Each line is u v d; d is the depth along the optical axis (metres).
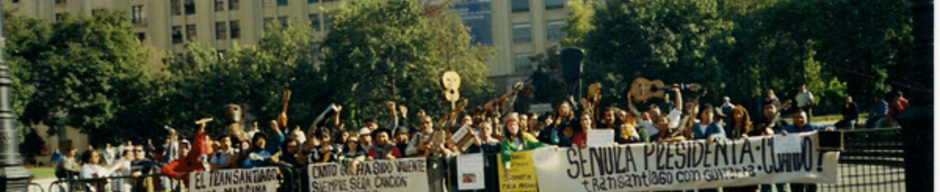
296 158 12.12
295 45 63.16
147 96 61.62
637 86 16.42
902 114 9.22
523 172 11.06
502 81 88.88
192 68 65.69
